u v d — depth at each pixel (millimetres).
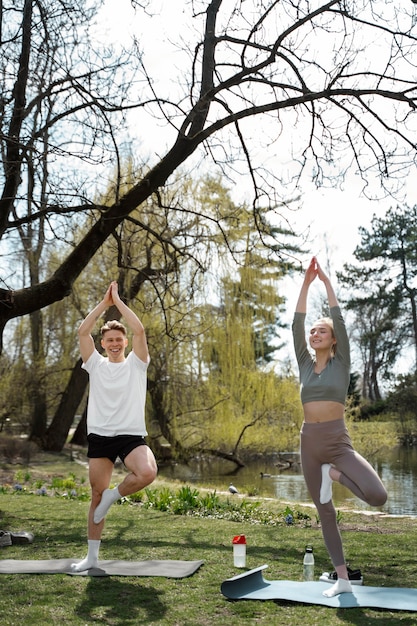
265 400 24906
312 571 5973
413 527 9625
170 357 24125
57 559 6652
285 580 5895
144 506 11195
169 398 24500
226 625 4691
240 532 8445
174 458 25906
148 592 5488
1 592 5477
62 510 10352
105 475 6094
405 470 24219
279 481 20500
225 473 23047
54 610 5027
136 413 6020
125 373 6043
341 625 4656
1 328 9992
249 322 24500
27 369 27281
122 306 6148
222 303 24375
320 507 5465
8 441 22297
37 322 27547
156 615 4922
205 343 24109
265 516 10508
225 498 12859
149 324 23109
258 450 26297
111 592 5484
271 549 7367
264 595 5340
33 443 23766
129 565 6352
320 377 5480
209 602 5227
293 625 4672
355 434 30062
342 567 5422
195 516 10344
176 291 22469
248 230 22547
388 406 41688
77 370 26016
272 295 24422
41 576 5961
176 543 7590
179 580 5863
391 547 7656
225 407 24641
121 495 5992
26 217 10414
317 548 7469
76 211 10398
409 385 40562
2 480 15812
